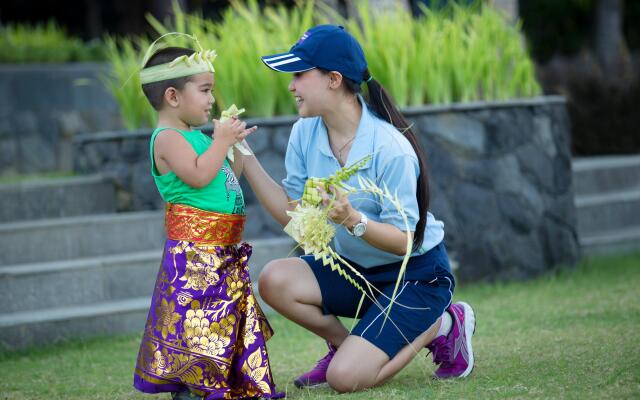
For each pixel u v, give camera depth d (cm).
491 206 1017
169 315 521
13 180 1150
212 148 523
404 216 517
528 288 977
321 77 547
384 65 1013
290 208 582
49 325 812
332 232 516
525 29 2406
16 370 714
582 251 1172
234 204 538
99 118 1505
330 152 566
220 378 519
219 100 958
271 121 960
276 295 575
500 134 1024
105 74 1509
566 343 672
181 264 526
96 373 687
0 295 840
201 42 1031
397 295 562
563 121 1092
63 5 2462
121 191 1009
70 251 938
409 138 567
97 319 832
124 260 897
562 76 1641
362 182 542
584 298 894
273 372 657
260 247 928
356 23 1137
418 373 613
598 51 2269
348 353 548
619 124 1589
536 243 1052
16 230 913
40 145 1448
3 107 1417
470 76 1048
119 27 2386
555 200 1076
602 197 1291
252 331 534
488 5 1173
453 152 998
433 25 1070
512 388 533
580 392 509
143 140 1002
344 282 579
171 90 532
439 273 572
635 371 552
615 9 2261
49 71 1455
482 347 690
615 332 701
